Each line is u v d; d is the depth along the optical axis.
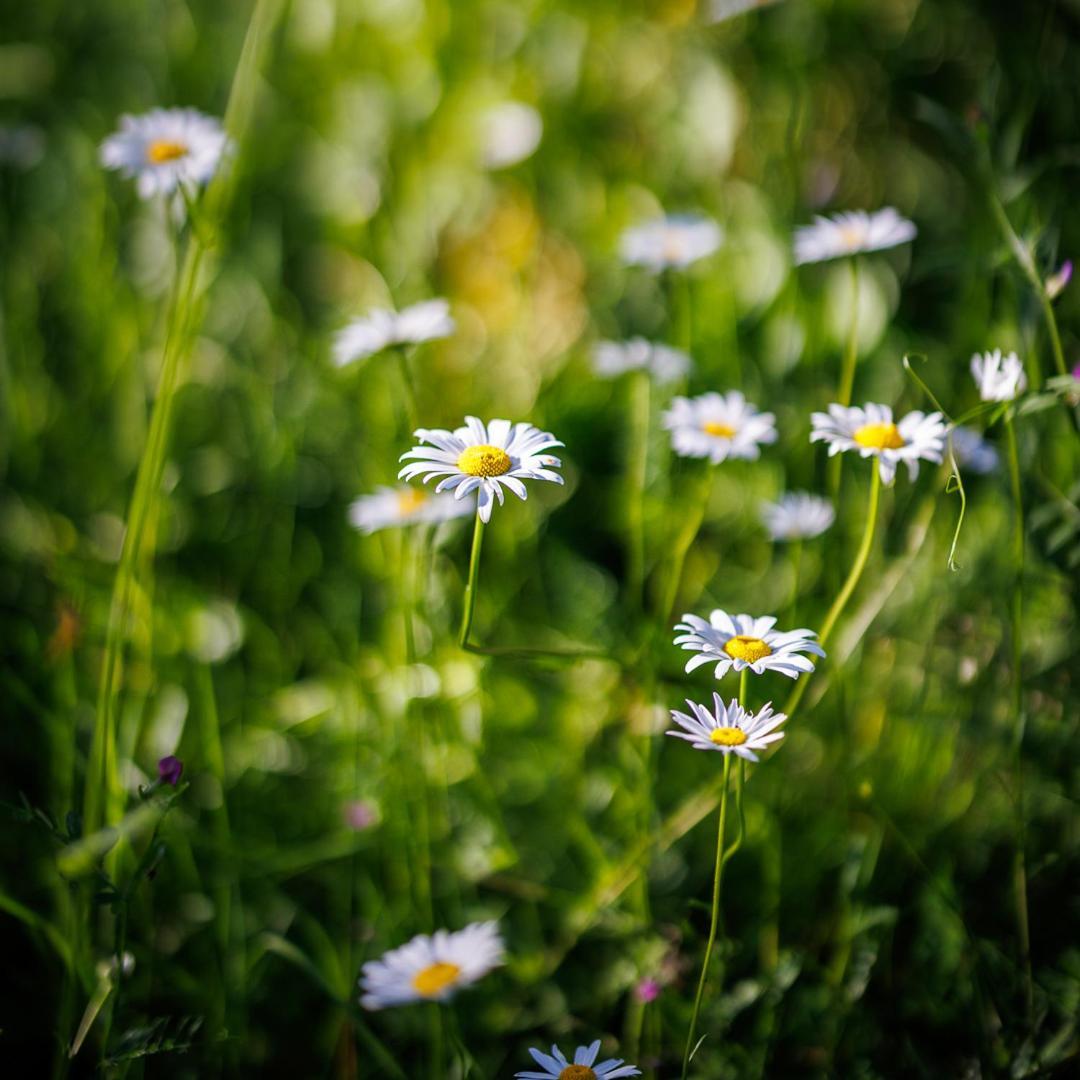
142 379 1.67
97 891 1.33
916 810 1.48
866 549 1.39
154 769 1.50
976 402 1.54
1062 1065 1.39
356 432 1.67
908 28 1.72
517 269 1.75
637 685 1.50
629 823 1.49
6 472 1.63
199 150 1.47
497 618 1.57
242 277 1.74
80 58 1.86
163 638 1.54
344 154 1.79
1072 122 1.56
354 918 1.48
